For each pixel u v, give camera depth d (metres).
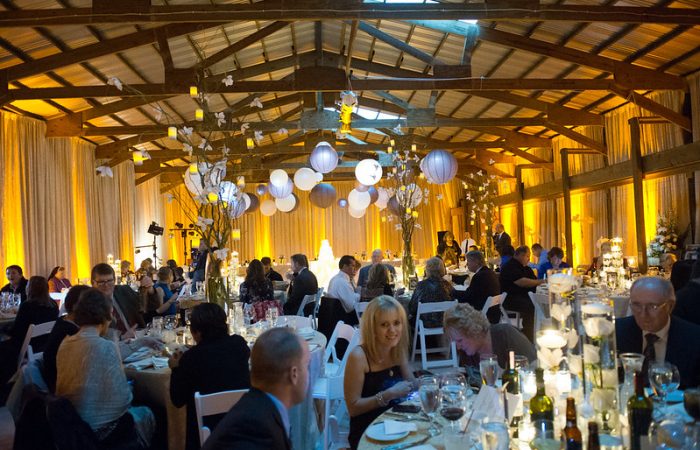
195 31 8.48
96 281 4.74
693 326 2.70
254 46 11.30
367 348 2.95
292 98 14.52
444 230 21.61
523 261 7.46
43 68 8.02
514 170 17.53
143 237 16.17
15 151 9.88
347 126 9.77
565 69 10.35
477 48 10.23
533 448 1.74
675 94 9.59
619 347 2.84
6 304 7.38
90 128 10.96
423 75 12.33
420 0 8.71
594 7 6.85
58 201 11.03
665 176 9.90
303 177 10.99
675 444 1.54
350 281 7.51
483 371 2.23
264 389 1.83
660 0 7.37
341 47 12.26
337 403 4.34
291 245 21.50
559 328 2.12
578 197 13.62
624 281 7.52
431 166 8.67
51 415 2.62
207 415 2.78
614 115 11.62
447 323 2.97
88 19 6.45
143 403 3.86
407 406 2.50
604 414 1.87
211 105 13.23
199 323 3.14
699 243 9.12
